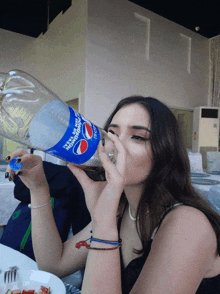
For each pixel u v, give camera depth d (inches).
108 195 15.0
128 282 19.1
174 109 174.2
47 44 165.2
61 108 16.1
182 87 173.3
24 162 22.0
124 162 15.9
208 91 191.0
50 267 24.3
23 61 170.4
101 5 128.3
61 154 15.9
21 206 35.9
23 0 125.9
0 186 52.5
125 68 140.6
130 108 18.9
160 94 159.9
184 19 160.7
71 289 18.8
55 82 154.6
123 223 24.0
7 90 23.2
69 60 138.9
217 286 17.7
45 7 135.3
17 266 21.6
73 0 134.9
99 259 14.3
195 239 14.7
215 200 32.8
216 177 79.1
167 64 163.2
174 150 19.0
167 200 18.3
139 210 20.3
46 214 24.6
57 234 25.3
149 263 15.3
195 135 177.9
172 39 165.0
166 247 15.0
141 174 18.6
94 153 16.9
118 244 14.6
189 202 17.8
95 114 128.2
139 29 147.4
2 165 85.2
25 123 18.5
